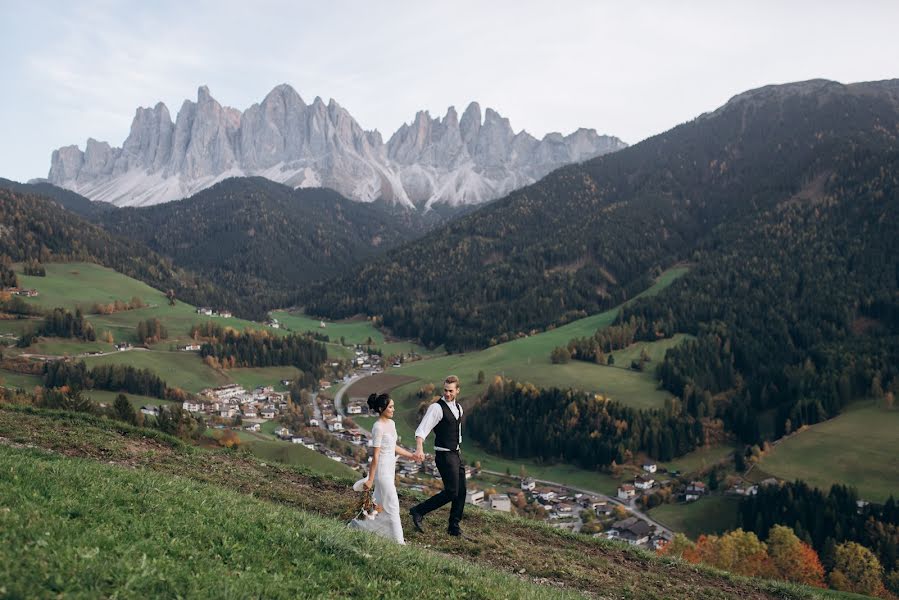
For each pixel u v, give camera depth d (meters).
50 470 13.69
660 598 17.34
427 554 13.54
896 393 177.00
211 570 8.78
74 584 7.19
